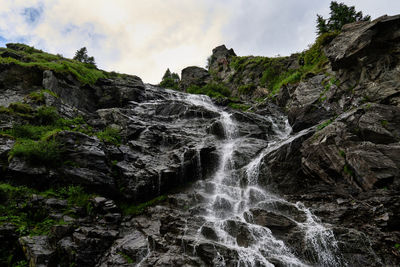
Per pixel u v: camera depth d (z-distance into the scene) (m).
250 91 37.38
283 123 23.09
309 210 10.27
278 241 8.72
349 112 12.91
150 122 20.88
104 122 19.61
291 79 26.39
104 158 13.55
